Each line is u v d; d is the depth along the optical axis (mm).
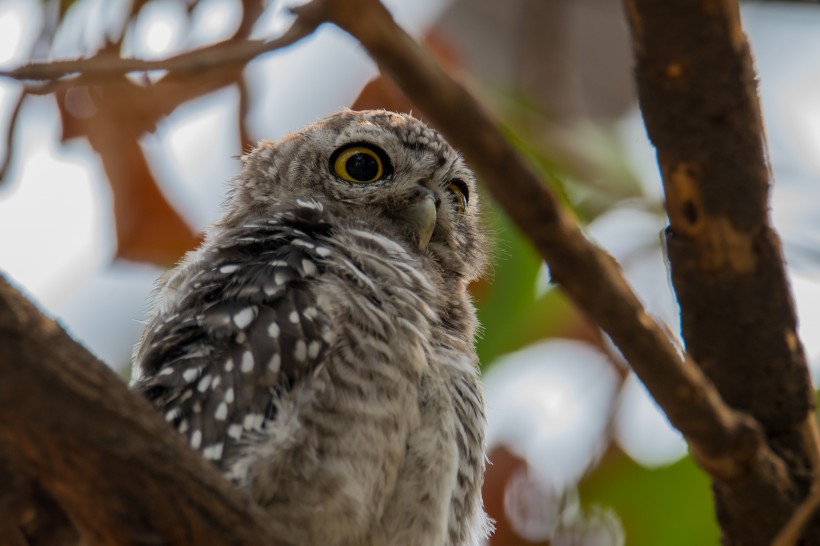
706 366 8727
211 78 11125
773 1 11781
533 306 13797
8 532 6754
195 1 10484
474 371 10320
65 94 11383
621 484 13930
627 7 7672
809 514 7285
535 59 15805
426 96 4969
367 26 4797
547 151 14281
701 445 7500
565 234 5762
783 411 8633
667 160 8055
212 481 6508
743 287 8414
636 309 6297
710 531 13664
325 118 12594
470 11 18781
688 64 7664
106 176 11719
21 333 5941
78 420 6125
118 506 6355
